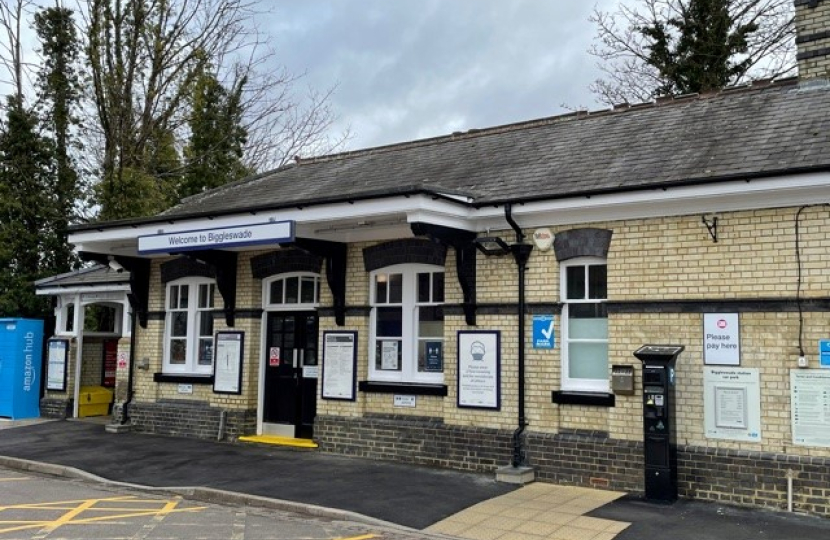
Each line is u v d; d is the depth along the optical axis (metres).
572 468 10.08
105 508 9.17
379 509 8.79
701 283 9.39
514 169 11.94
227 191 16.39
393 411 12.05
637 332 9.78
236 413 13.82
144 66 24.05
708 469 9.10
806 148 9.15
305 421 13.42
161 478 10.85
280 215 11.53
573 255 10.34
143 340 15.67
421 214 10.13
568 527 8.00
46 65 23.89
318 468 11.20
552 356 10.48
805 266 8.72
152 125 24.17
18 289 20.12
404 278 12.25
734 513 8.52
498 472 10.24
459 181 12.07
